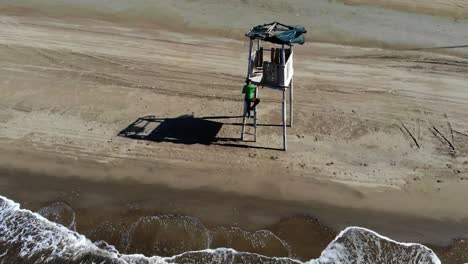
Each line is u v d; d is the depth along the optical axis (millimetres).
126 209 11234
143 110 14914
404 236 10609
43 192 11742
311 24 21344
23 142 13352
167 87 16266
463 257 10125
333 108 15219
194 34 20297
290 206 11359
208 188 11844
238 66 17766
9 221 10891
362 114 14945
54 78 16609
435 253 10195
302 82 16719
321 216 11102
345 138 13789
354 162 12789
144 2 23094
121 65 17609
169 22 21281
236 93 16016
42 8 22203
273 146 13336
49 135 13648
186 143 13391
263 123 14359
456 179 12219
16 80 16375
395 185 12008
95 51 18547
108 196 11617
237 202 11453
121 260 9938
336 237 10570
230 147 13258
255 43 19500
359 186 11945
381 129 14234
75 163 12633
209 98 15672
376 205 11406
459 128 14289
